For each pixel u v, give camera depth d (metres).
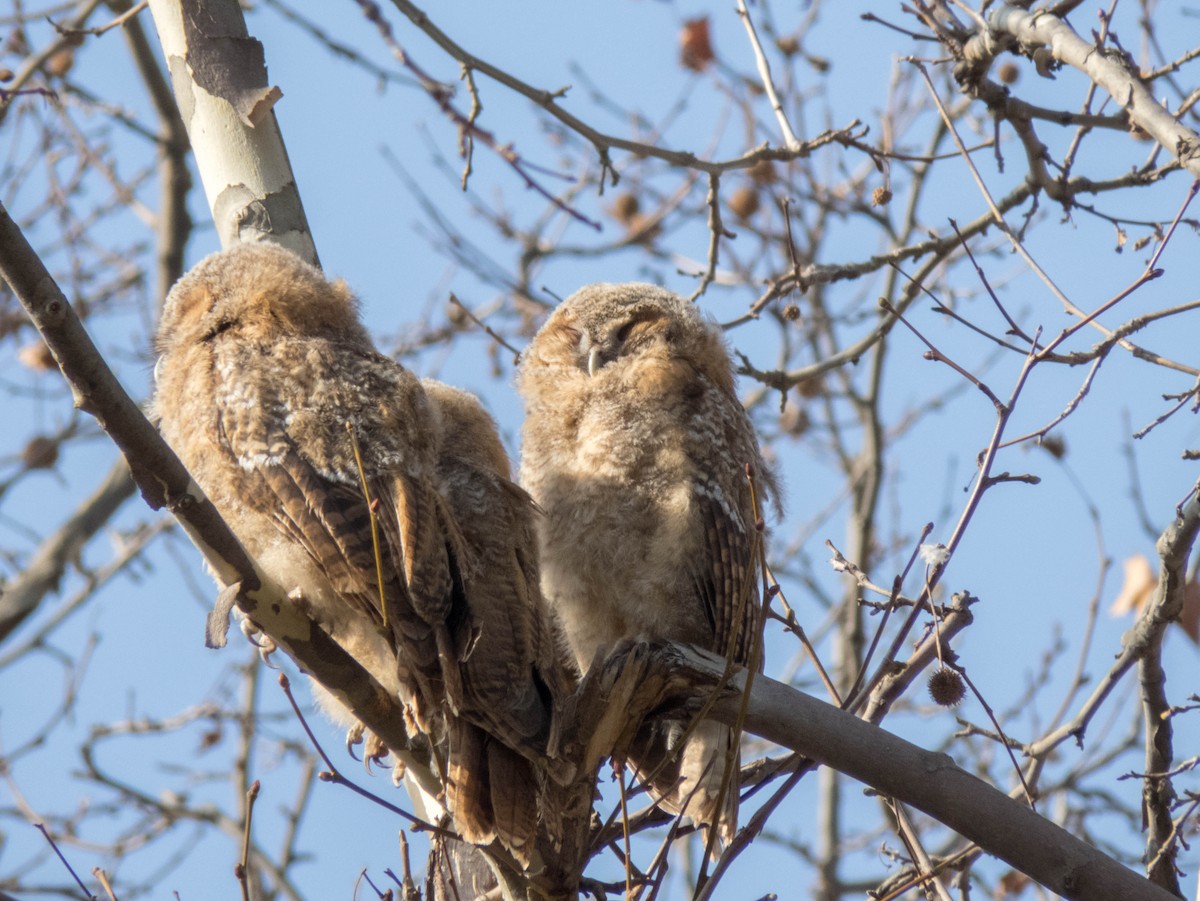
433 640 7.39
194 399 8.25
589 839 8.32
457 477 8.60
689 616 10.55
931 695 8.18
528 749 7.52
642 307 11.66
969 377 8.01
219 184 9.97
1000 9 11.39
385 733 7.70
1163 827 9.73
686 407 10.80
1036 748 9.95
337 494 7.73
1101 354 8.76
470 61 11.38
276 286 8.81
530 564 8.61
